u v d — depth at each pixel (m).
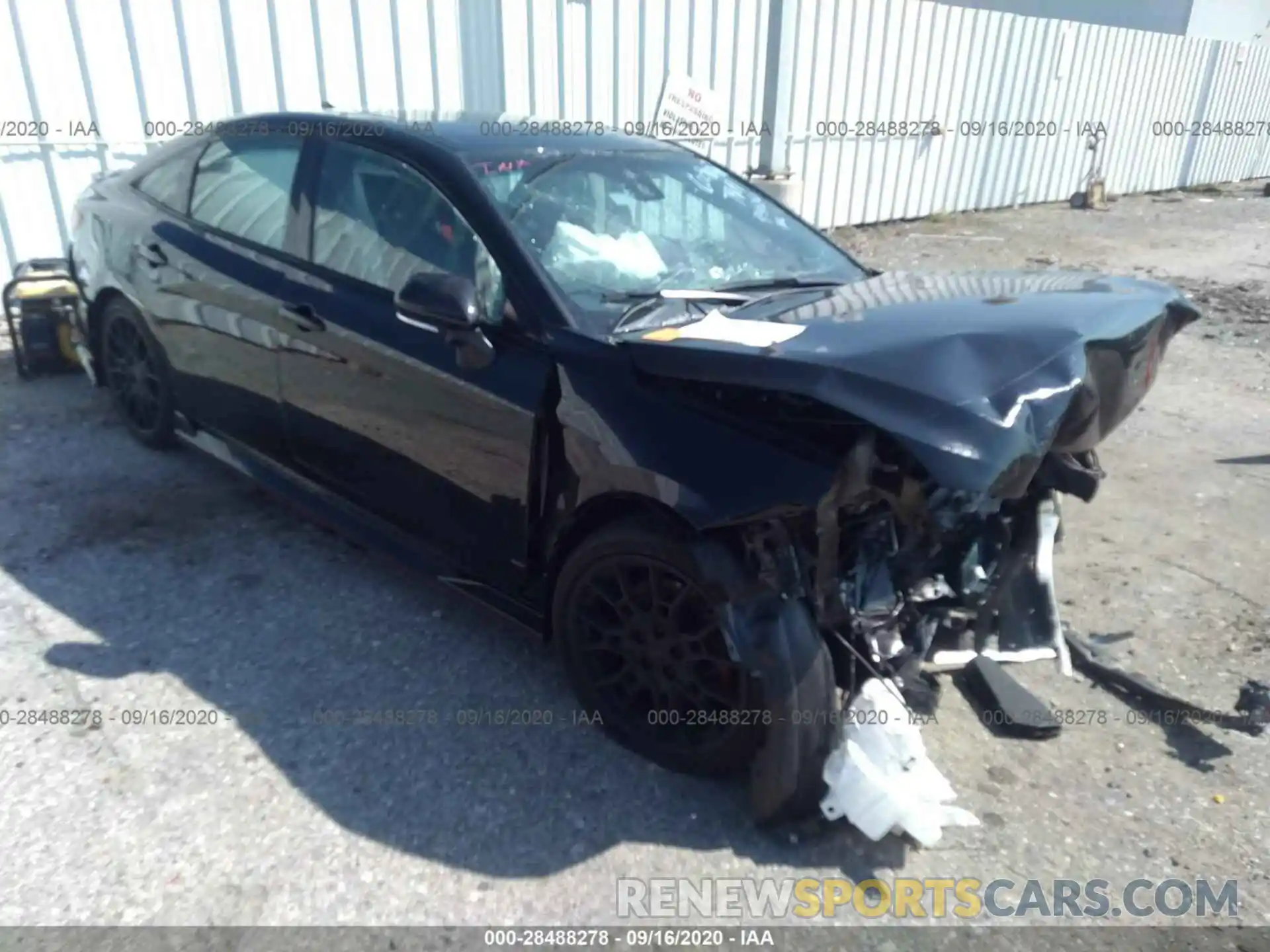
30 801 2.71
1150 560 4.46
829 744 2.71
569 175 3.49
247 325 3.85
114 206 4.70
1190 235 13.75
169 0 6.53
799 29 10.50
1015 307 2.77
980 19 12.77
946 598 3.03
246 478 4.63
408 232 3.39
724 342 2.64
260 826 2.68
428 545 3.46
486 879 2.56
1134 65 16.14
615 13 8.62
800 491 2.46
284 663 3.36
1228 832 2.87
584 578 2.95
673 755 2.91
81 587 3.73
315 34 7.11
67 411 5.31
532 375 2.95
